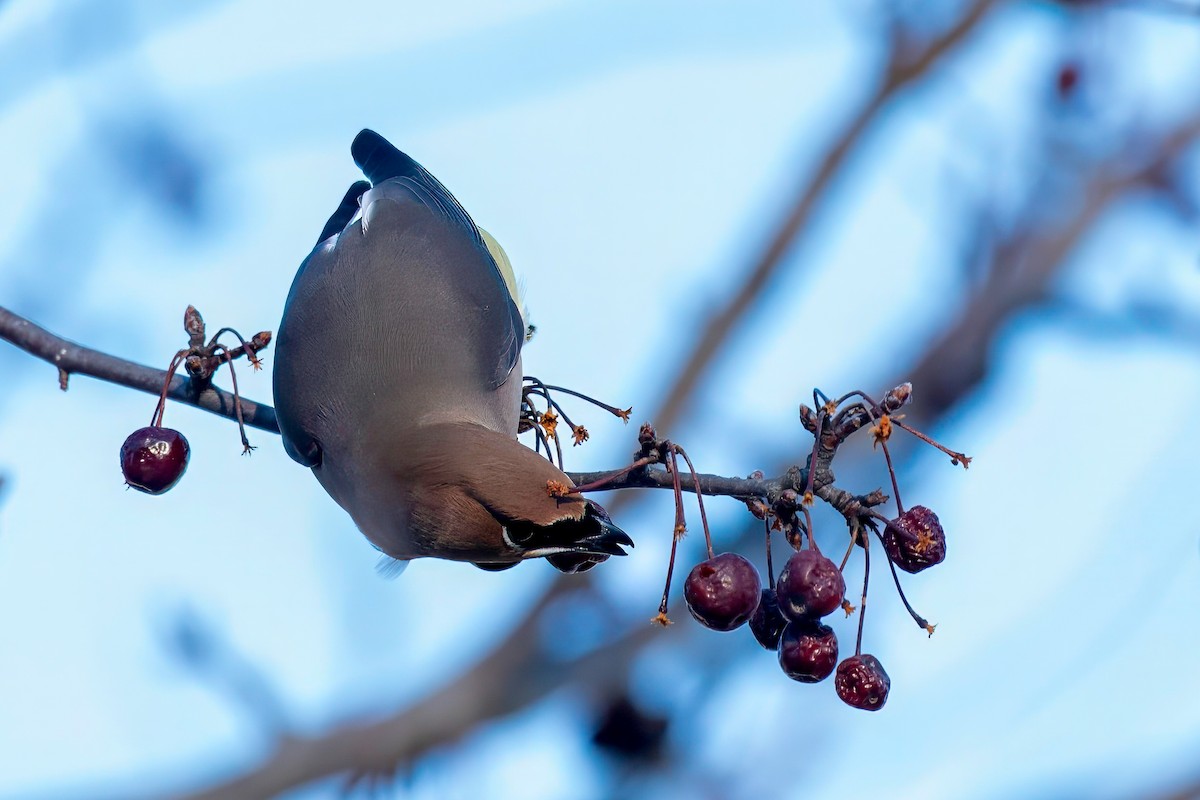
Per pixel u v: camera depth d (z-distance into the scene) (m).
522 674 14.31
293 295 12.46
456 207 13.39
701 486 10.23
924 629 9.70
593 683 14.29
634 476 10.30
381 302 12.06
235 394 11.04
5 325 11.86
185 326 11.21
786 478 10.03
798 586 9.55
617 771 14.06
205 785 13.28
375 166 13.55
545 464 10.88
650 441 10.10
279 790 13.55
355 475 11.51
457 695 14.20
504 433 12.01
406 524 11.06
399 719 13.95
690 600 9.60
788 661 9.78
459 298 12.28
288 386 12.05
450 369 11.87
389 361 11.80
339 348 11.93
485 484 10.70
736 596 9.55
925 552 9.73
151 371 11.70
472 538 10.76
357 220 12.84
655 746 14.12
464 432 11.15
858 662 9.78
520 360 12.65
